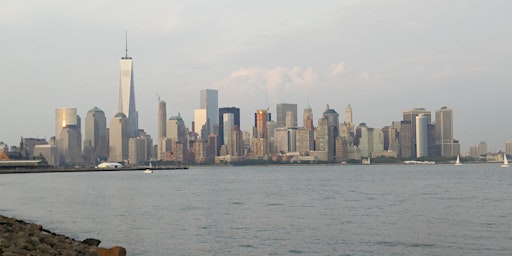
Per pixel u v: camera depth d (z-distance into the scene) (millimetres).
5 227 39125
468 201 110438
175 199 123125
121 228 69000
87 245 39531
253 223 74125
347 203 108500
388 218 79500
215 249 53125
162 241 58094
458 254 50156
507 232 63625
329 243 56438
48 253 32906
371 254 50438
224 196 133625
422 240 58062
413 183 199750
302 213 88062
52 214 87750
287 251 52000
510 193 135375
